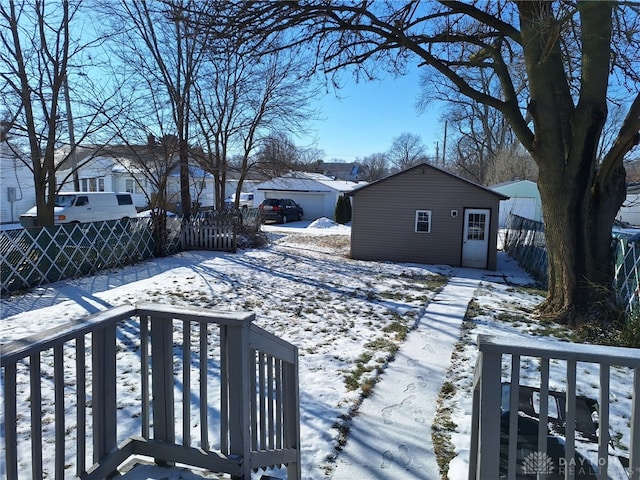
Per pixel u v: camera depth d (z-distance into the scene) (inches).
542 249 489.4
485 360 73.2
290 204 1245.1
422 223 610.2
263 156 816.3
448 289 416.5
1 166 652.7
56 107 455.8
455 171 1857.8
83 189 1079.0
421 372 204.2
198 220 630.5
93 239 446.0
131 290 369.1
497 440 73.3
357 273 494.0
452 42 333.4
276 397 107.0
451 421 158.9
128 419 151.4
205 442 84.8
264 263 538.0
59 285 380.8
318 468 129.8
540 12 251.1
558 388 182.9
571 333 268.7
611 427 154.3
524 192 1127.6
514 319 300.0
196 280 418.6
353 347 237.9
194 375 192.1
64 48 450.0
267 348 96.2
